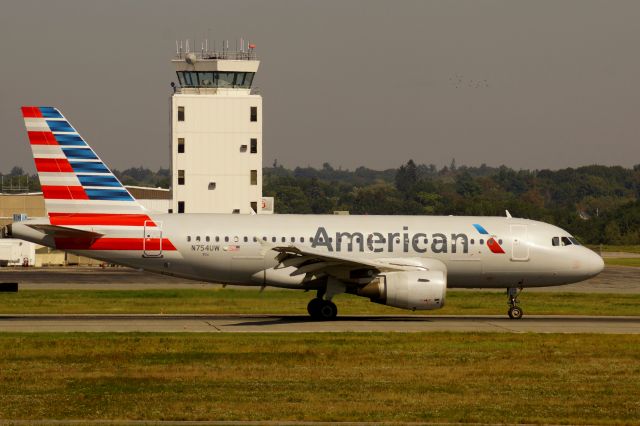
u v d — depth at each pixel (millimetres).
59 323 148875
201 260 163250
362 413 84188
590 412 86625
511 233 169375
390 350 121500
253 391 93812
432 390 95812
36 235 161375
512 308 170000
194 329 142500
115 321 153125
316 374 103812
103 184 163500
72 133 162875
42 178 162750
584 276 171375
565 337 135875
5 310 171625
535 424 81938
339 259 151500
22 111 162250
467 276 169125
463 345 126688
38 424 78125
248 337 131875
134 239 162250
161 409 84812
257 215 167875
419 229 167625
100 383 97438
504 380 101875
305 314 170500
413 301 153500
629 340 133125
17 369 105250
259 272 164250
